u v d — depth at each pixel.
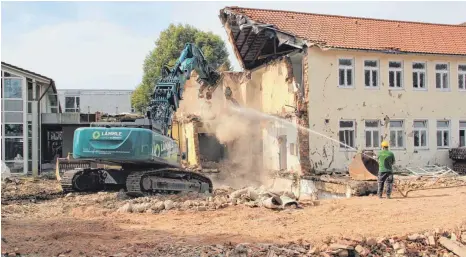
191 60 22.95
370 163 21.50
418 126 27.14
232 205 16.20
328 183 22.20
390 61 26.58
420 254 10.67
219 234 11.69
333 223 13.17
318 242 10.77
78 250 10.02
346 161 25.36
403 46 26.66
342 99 25.53
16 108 33.44
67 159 26.05
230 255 9.73
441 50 27.11
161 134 19.41
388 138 26.28
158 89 20.72
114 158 17.28
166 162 19.17
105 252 9.90
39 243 10.58
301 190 24.70
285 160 27.88
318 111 25.09
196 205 15.85
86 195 18.88
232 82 33.09
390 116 26.34
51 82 36.41
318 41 24.95
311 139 24.89
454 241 11.05
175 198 17.27
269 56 30.41
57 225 12.81
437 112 27.27
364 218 13.80
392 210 14.93
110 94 56.84
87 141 17.22
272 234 11.72
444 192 19.09
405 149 26.58
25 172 33.38
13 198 18.88
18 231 11.84
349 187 20.20
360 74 25.89
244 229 12.41
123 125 18.22
